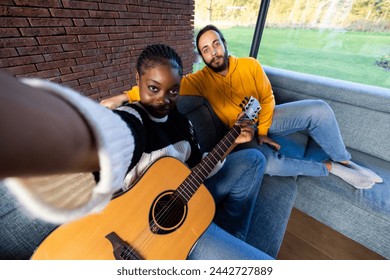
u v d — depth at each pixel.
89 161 0.17
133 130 0.34
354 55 2.30
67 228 0.48
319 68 2.61
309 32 2.39
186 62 3.74
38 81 0.15
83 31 2.15
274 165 0.96
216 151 0.70
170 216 0.55
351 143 1.22
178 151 0.65
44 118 0.13
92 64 2.37
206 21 3.30
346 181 0.94
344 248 0.97
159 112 0.55
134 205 0.53
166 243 0.52
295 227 1.07
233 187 0.82
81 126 0.16
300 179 1.03
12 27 1.69
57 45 2.01
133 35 2.66
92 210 0.20
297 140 1.25
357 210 0.87
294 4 2.15
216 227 0.68
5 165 0.11
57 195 0.18
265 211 0.83
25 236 0.52
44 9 1.81
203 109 1.11
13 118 0.11
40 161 0.13
